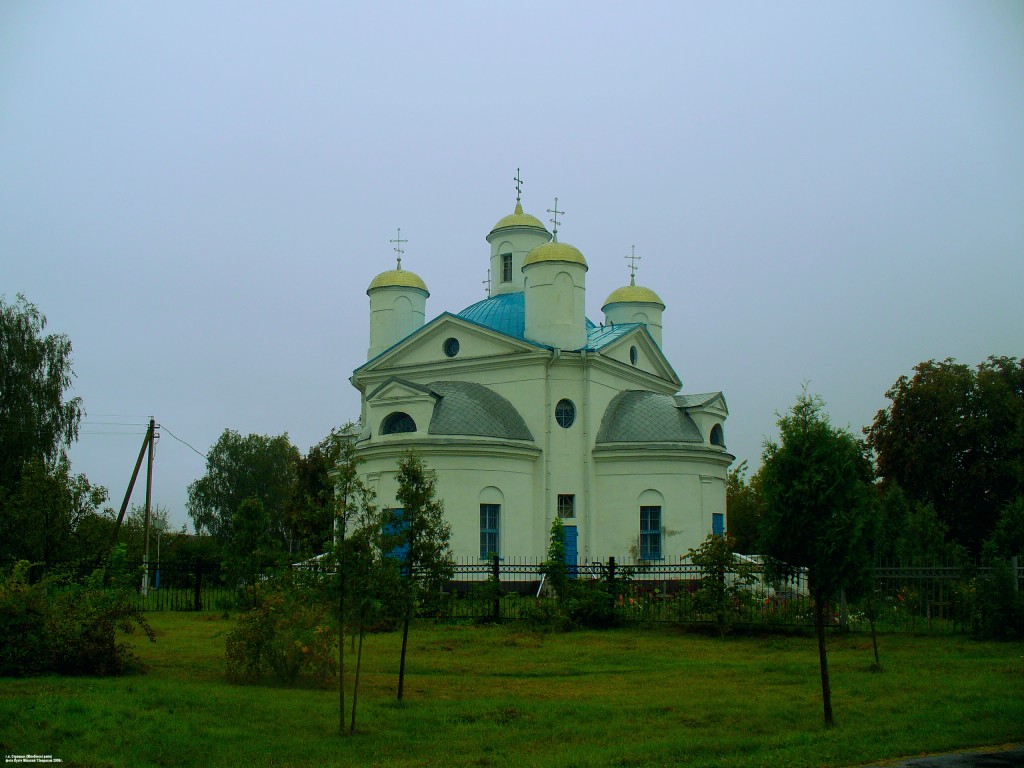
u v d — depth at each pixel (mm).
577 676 20312
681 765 12414
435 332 46000
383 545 15969
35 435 54688
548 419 42625
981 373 56719
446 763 12656
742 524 71188
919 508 41656
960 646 23953
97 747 12961
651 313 53219
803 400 16578
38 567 26562
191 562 39156
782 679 19547
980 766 12375
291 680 18562
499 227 51938
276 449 96125
